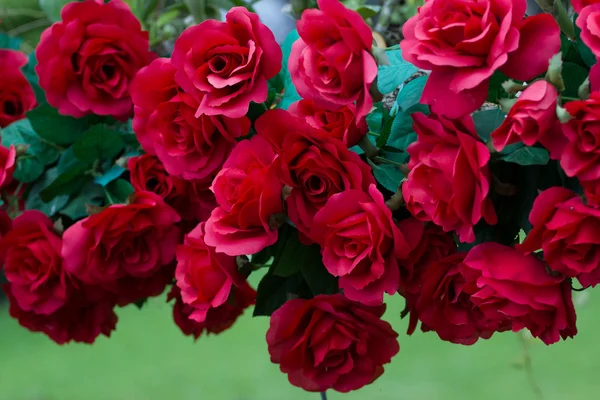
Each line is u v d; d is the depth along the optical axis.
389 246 0.94
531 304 0.91
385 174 0.98
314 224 0.94
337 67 0.92
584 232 0.88
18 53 1.17
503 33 0.87
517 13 0.88
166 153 1.02
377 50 0.92
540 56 0.88
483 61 0.89
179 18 1.28
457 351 2.96
